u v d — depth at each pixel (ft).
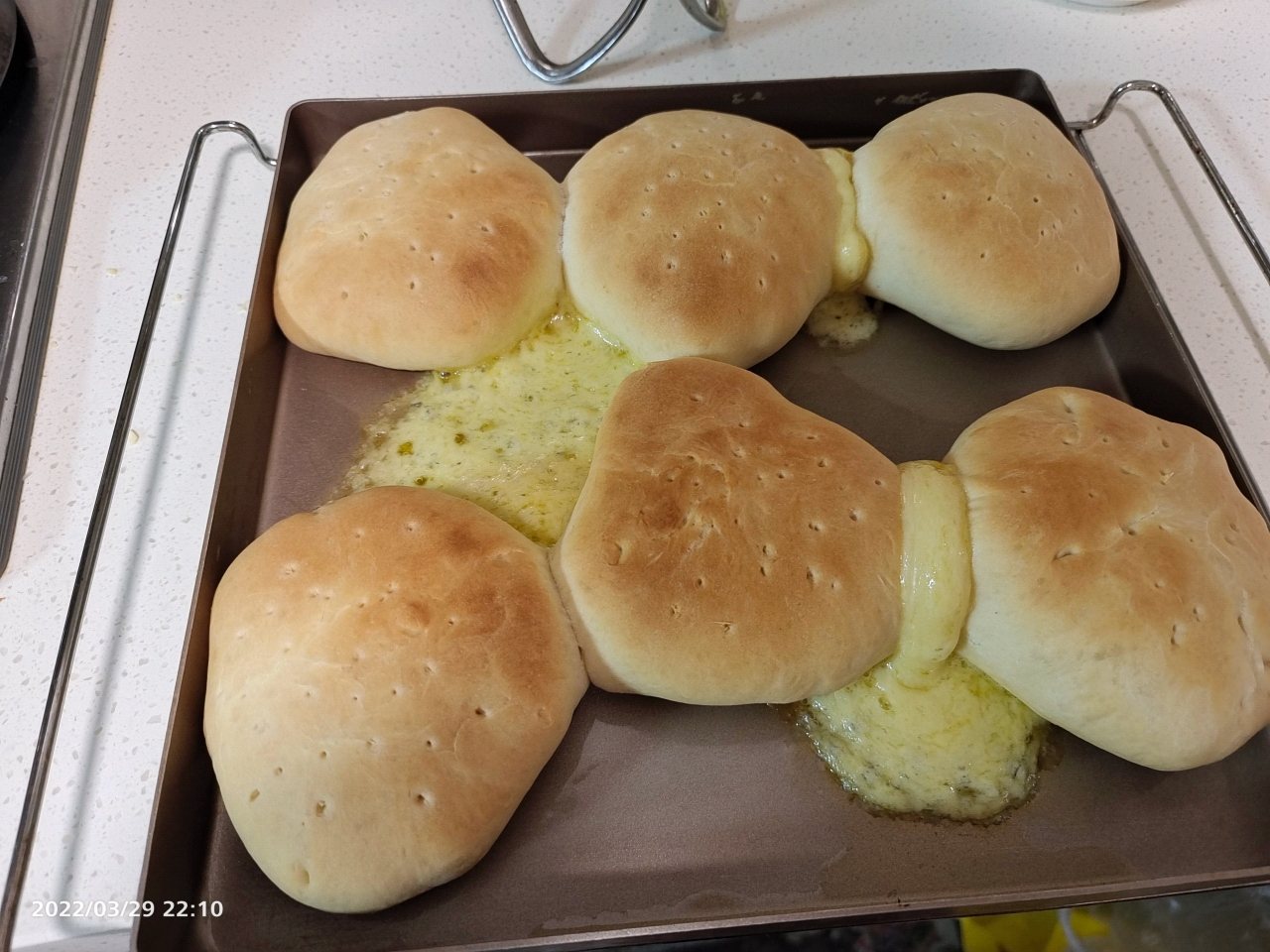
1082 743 1.14
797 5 1.73
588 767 1.11
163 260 1.31
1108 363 1.37
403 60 1.64
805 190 1.33
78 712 1.11
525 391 1.32
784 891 1.05
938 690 1.15
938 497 1.12
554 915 1.03
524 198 1.32
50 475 1.25
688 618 1.06
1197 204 1.51
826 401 1.33
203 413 1.31
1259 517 1.13
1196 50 1.69
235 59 1.63
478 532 1.13
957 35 1.69
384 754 1.00
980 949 1.11
